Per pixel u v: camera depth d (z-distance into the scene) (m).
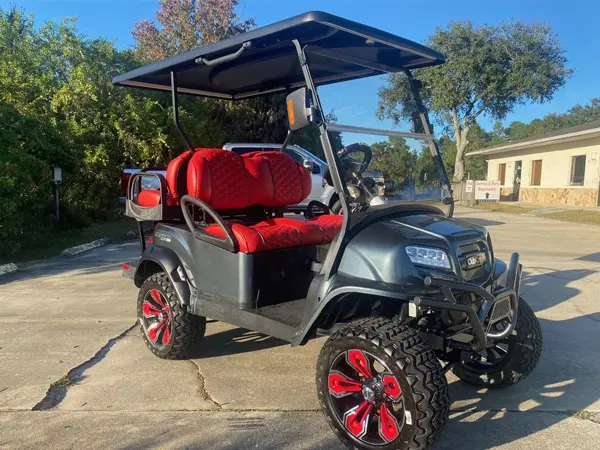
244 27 21.34
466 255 2.99
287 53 3.70
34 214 10.62
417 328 3.00
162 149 14.28
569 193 20.12
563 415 3.26
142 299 4.24
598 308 5.58
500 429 3.08
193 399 3.44
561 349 4.38
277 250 3.65
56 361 4.07
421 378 2.49
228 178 4.37
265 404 3.38
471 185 22.03
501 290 3.04
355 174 3.38
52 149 9.98
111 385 3.65
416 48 3.48
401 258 2.79
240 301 3.51
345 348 2.74
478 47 23.09
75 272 7.52
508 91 23.75
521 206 20.28
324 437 2.96
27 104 12.22
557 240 10.67
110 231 11.95
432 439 2.51
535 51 23.20
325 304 2.84
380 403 2.66
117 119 13.52
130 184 4.59
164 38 21.25
